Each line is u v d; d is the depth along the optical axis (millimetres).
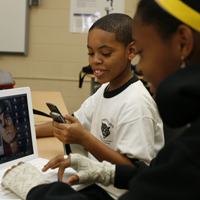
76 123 876
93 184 805
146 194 418
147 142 856
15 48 3291
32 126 867
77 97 3486
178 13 419
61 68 3418
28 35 3330
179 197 389
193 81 387
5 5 3199
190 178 376
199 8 414
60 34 3352
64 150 1068
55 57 3393
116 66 940
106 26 915
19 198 650
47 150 969
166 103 417
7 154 789
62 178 752
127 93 943
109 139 987
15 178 672
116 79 990
